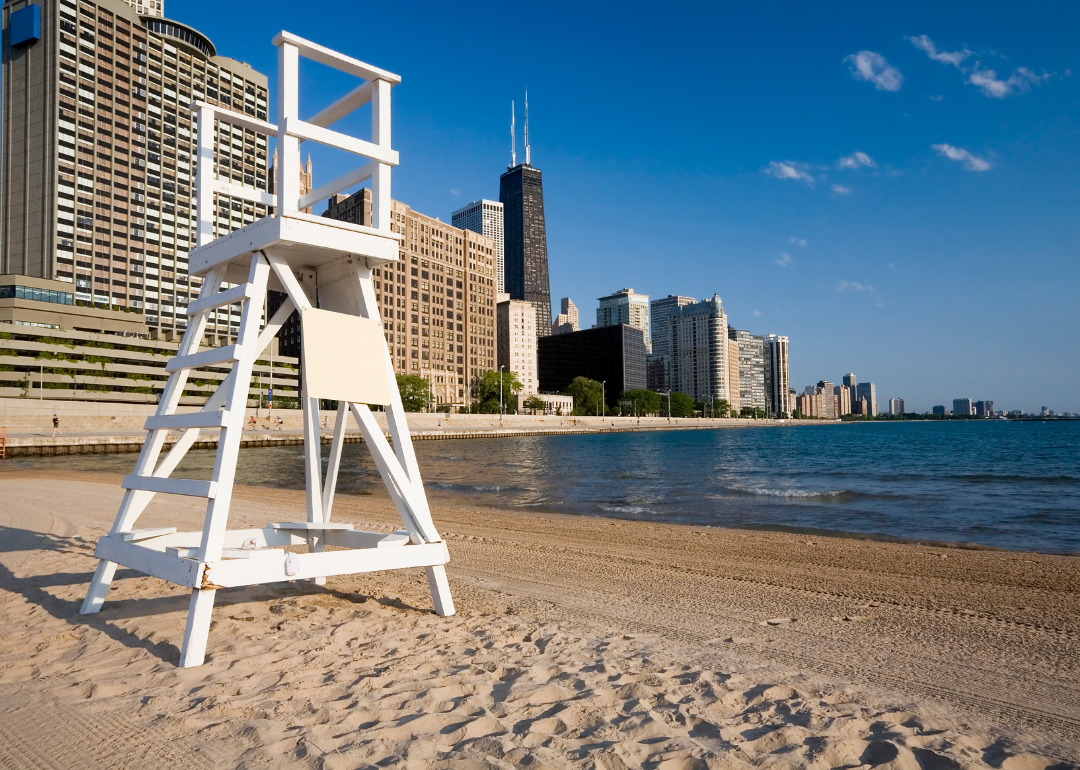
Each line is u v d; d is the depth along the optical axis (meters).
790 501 19.27
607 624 5.84
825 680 4.43
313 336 5.08
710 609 6.58
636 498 20.44
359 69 5.48
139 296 109.19
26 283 87.94
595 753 3.10
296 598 6.38
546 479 28.38
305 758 3.02
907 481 26.20
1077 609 6.77
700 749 3.18
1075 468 33.06
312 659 4.47
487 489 23.72
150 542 5.68
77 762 3.07
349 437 74.50
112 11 108.25
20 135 103.00
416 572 7.86
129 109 109.69
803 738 3.38
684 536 12.01
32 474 27.97
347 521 12.92
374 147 5.52
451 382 153.00
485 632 5.25
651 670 4.47
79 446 50.91
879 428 192.38
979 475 28.59
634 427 149.50
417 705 3.69
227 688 3.92
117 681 4.05
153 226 111.50
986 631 5.89
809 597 7.25
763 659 4.90
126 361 90.19
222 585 4.42
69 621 5.44
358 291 5.59
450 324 154.38
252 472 33.34
